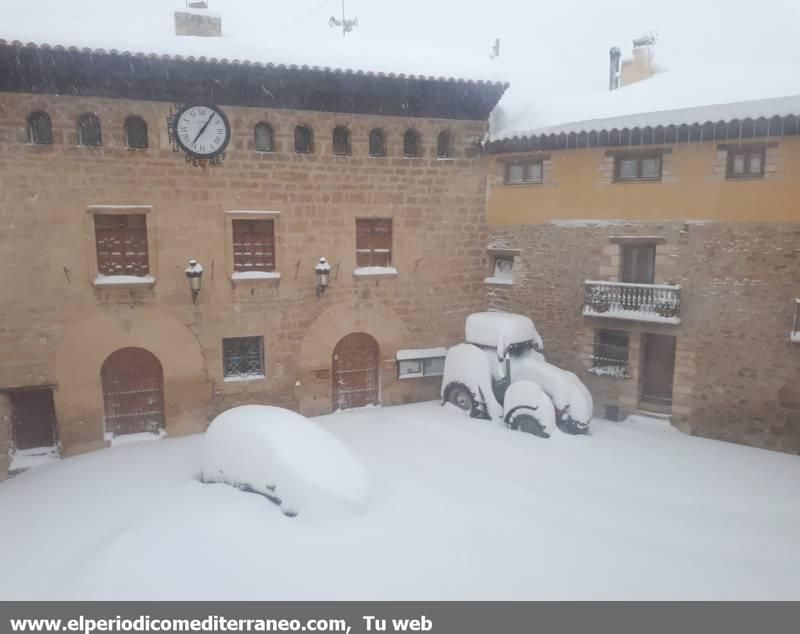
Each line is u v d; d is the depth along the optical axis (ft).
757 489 31.09
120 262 36.73
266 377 40.40
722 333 37.19
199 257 37.65
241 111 37.32
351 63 37.24
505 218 44.11
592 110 40.37
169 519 25.63
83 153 34.58
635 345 40.60
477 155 43.93
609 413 41.93
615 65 46.73
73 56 32.01
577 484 31.58
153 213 36.29
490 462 34.14
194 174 36.86
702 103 36.06
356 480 27.04
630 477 32.35
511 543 25.27
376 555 23.68
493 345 39.88
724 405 37.58
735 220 36.06
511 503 29.22
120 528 26.55
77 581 22.30
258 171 38.17
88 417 36.94
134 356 38.17
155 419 39.09
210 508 26.18
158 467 34.01
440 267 44.09
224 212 37.76
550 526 27.02
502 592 21.95
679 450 36.11
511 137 41.57
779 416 35.94
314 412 41.98
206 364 38.91
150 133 35.70
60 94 33.76
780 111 32.40
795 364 35.14
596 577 23.11
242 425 28.66
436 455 35.06
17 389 35.27
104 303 36.27
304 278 40.29
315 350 41.34
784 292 35.09
